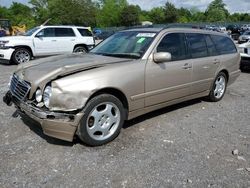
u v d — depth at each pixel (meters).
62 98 3.69
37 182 3.28
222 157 3.93
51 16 55.66
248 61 10.34
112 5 89.81
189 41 5.58
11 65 12.73
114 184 3.28
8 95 4.51
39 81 3.85
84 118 3.88
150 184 3.29
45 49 13.80
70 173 3.46
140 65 4.50
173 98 5.22
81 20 54.31
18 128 4.68
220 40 6.56
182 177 3.43
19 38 13.09
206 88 6.09
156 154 3.96
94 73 3.97
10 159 3.73
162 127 4.92
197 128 4.93
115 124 4.30
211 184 3.31
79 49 14.99
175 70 5.08
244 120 5.39
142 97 4.58
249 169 3.62
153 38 4.91
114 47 5.20
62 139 3.89
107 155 3.90
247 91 7.77
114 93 4.28
